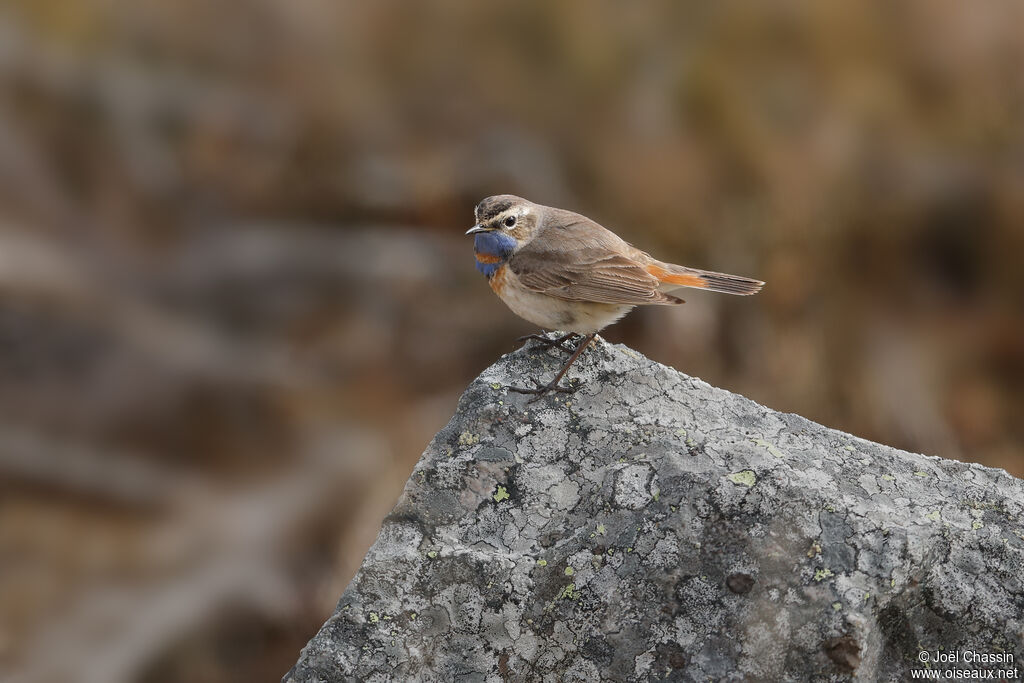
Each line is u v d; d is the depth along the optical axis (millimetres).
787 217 15016
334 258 14391
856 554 5273
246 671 11797
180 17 16234
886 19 16234
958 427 14469
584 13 16031
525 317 7812
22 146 14734
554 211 7969
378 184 14875
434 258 14469
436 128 15523
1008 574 5488
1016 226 15211
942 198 15383
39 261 14023
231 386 13883
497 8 16094
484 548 5754
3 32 15359
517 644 5566
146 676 11672
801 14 16219
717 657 5281
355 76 15891
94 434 13586
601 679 5441
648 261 7906
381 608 5551
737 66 16031
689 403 6484
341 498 13062
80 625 11797
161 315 14266
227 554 12523
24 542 12578
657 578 5449
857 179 15406
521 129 15438
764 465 5680
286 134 15469
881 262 15266
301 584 12430
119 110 15320
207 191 15211
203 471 13500
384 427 13664
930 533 5375
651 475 5754
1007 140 15812
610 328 14289
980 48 16156
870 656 5242
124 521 13047
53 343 13906
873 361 14656
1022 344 14922
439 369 14102
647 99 15711
